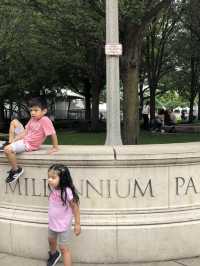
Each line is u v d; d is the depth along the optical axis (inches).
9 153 145.4
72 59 597.9
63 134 591.2
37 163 146.4
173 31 712.4
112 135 187.9
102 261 143.9
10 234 151.6
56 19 320.2
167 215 145.4
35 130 148.1
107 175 143.6
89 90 815.1
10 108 884.0
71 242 143.7
